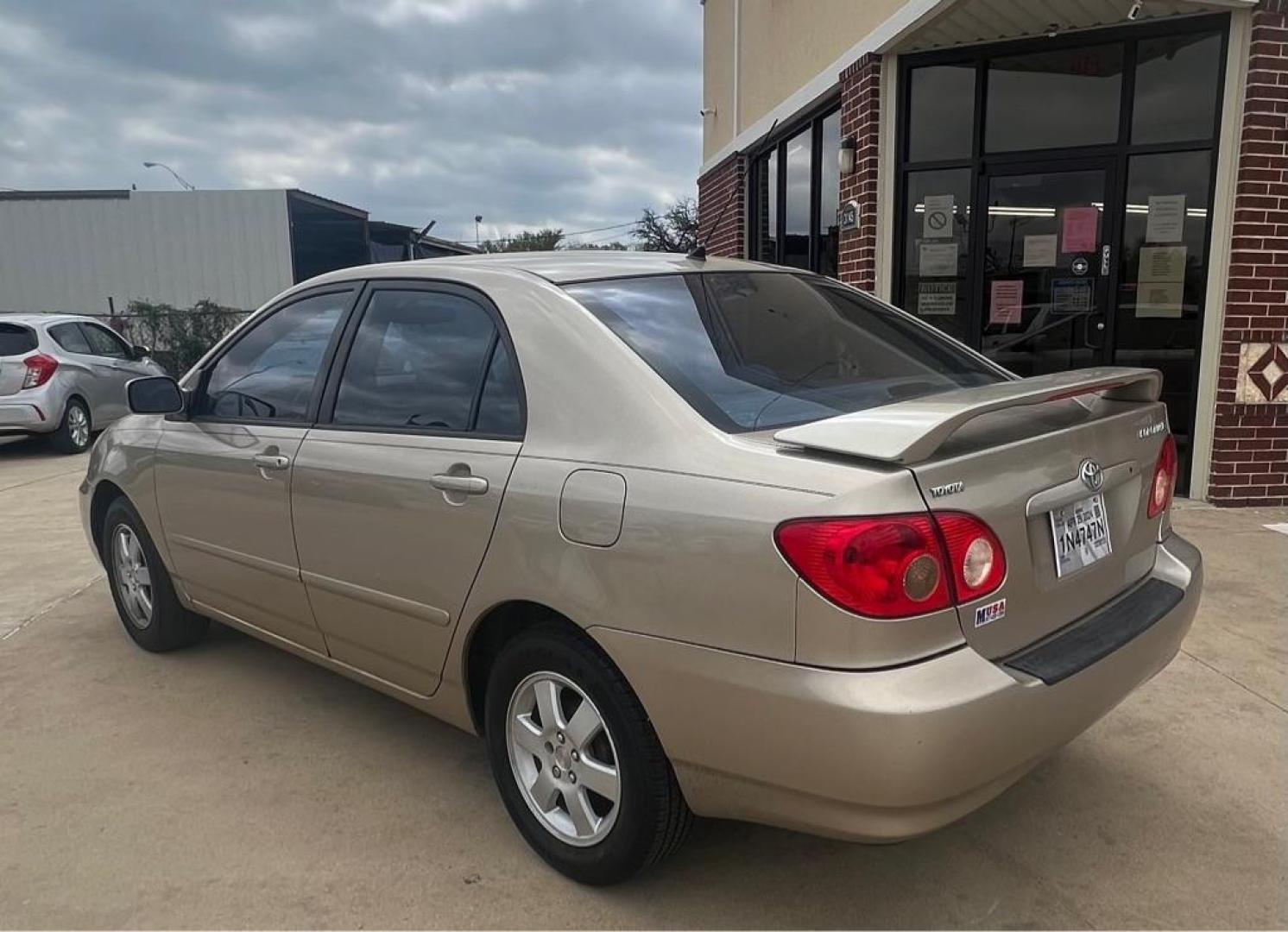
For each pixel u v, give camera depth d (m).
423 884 2.71
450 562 2.80
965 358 3.32
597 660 2.49
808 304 3.25
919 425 2.10
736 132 11.65
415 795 3.19
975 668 2.13
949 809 2.13
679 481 2.31
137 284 22.52
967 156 7.52
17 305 22.59
